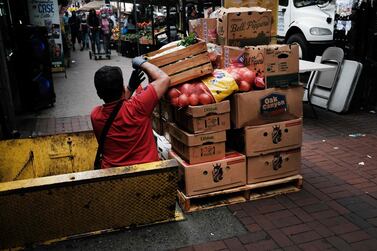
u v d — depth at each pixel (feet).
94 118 10.71
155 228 11.35
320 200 12.89
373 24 23.80
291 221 11.68
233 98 12.21
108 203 10.66
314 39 34.27
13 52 24.00
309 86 24.22
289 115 12.94
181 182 12.55
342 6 35.88
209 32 14.21
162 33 43.78
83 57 56.85
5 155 13.37
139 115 10.67
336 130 20.40
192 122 11.76
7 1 26.50
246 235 11.00
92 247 10.48
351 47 25.02
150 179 10.78
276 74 12.41
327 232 11.08
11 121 18.48
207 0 31.48
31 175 13.74
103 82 10.09
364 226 11.37
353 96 24.06
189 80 12.04
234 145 13.35
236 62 12.91
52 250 10.32
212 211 12.26
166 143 14.10
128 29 57.00
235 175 12.58
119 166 10.80
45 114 24.62
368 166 15.65
